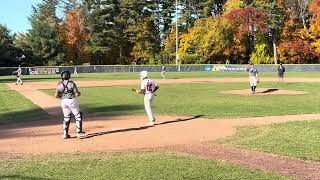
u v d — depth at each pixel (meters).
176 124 17.33
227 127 16.38
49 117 20.08
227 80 51.41
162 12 103.44
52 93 34.47
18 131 16.17
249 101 26.23
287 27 87.75
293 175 9.47
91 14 98.56
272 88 36.94
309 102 25.38
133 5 99.88
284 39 88.25
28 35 93.62
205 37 90.88
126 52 101.69
